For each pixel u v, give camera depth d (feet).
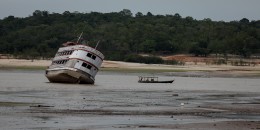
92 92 484.74
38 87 536.42
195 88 597.11
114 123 255.91
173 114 299.58
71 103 358.84
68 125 246.27
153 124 253.44
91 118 273.13
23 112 293.43
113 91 508.12
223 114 304.30
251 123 259.80
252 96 471.62
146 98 421.59
